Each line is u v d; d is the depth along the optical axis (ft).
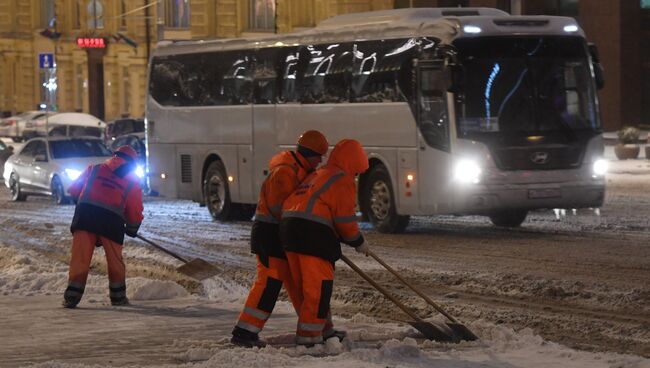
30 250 95.25
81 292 63.57
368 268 78.28
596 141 97.50
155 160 130.62
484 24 95.55
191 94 124.67
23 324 57.88
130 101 316.40
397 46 99.55
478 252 85.20
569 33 97.66
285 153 50.55
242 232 106.32
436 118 95.76
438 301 64.69
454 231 100.27
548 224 102.99
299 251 48.83
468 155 94.12
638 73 230.48
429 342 50.44
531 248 86.28
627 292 65.00
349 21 106.93
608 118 230.07
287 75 111.96
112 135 223.10
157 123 129.80
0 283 72.59
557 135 96.02
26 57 349.82
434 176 96.12
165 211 131.34
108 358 48.67
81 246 63.72
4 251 90.68
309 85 109.40
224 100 119.75
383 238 96.53
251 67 116.37
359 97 103.50
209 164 122.42
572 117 96.89
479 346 49.90
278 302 64.49
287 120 111.96
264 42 115.24
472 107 94.58
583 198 97.04
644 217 106.63
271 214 50.14
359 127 103.35
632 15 229.25
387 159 100.32
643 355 50.37
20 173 148.05
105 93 325.62
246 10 281.54
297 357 47.24
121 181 64.34
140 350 50.55
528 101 95.61
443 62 94.68
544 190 95.45
